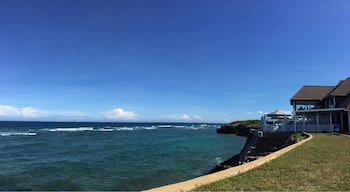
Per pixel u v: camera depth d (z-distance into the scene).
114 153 35.59
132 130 100.38
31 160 29.31
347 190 8.18
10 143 45.62
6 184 19.67
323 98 38.88
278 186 8.56
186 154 36.03
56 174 22.89
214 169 24.47
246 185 8.66
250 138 35.19
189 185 8.30
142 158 31.88
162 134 79.19
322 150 15.99
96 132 82.00
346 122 34.16
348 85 36.44
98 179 21.62
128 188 19.36
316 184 8.82
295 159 13.13
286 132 31.45
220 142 56.03
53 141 50.00
